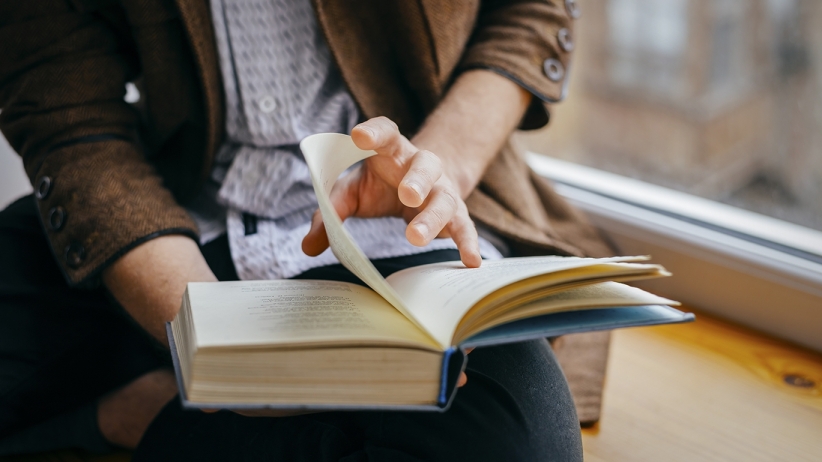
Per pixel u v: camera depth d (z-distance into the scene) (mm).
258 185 785
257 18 796
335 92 849
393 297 480
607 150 1562
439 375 465
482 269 562
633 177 1498
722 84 1393
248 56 797
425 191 583
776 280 1100
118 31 834
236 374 459
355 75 809
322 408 454
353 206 699
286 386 466
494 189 882
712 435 895
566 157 1582
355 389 471
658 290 1239
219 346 446
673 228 1207
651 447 871
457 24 834
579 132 1578
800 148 1313
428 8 800
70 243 708
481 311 464
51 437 824
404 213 716
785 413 938
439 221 578
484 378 608
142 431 827
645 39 1472
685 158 1475
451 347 445
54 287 795
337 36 792
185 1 741
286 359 460
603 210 1290
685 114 1454
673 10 1423
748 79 1359
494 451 578
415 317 478
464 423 586
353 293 568
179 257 690
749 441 882
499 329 472
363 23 814
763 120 1351
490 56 844
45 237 828
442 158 738
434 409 460
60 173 739
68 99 772
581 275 505
